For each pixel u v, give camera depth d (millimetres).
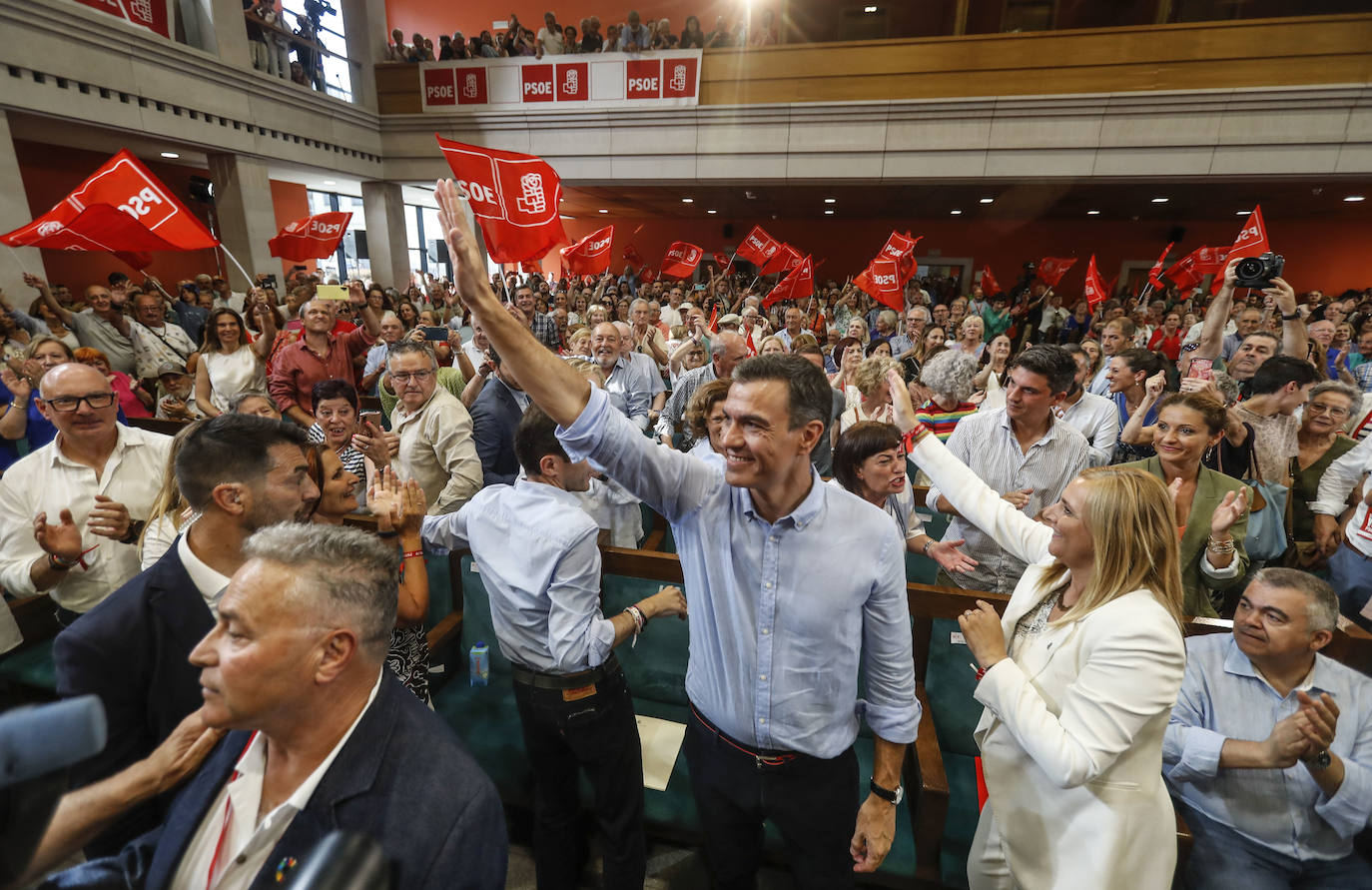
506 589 1584
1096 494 1293
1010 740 1435
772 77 10602
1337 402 2900
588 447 1183
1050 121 9789
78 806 988
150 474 2291
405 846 855
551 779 1727
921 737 1908
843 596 1284
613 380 4516
